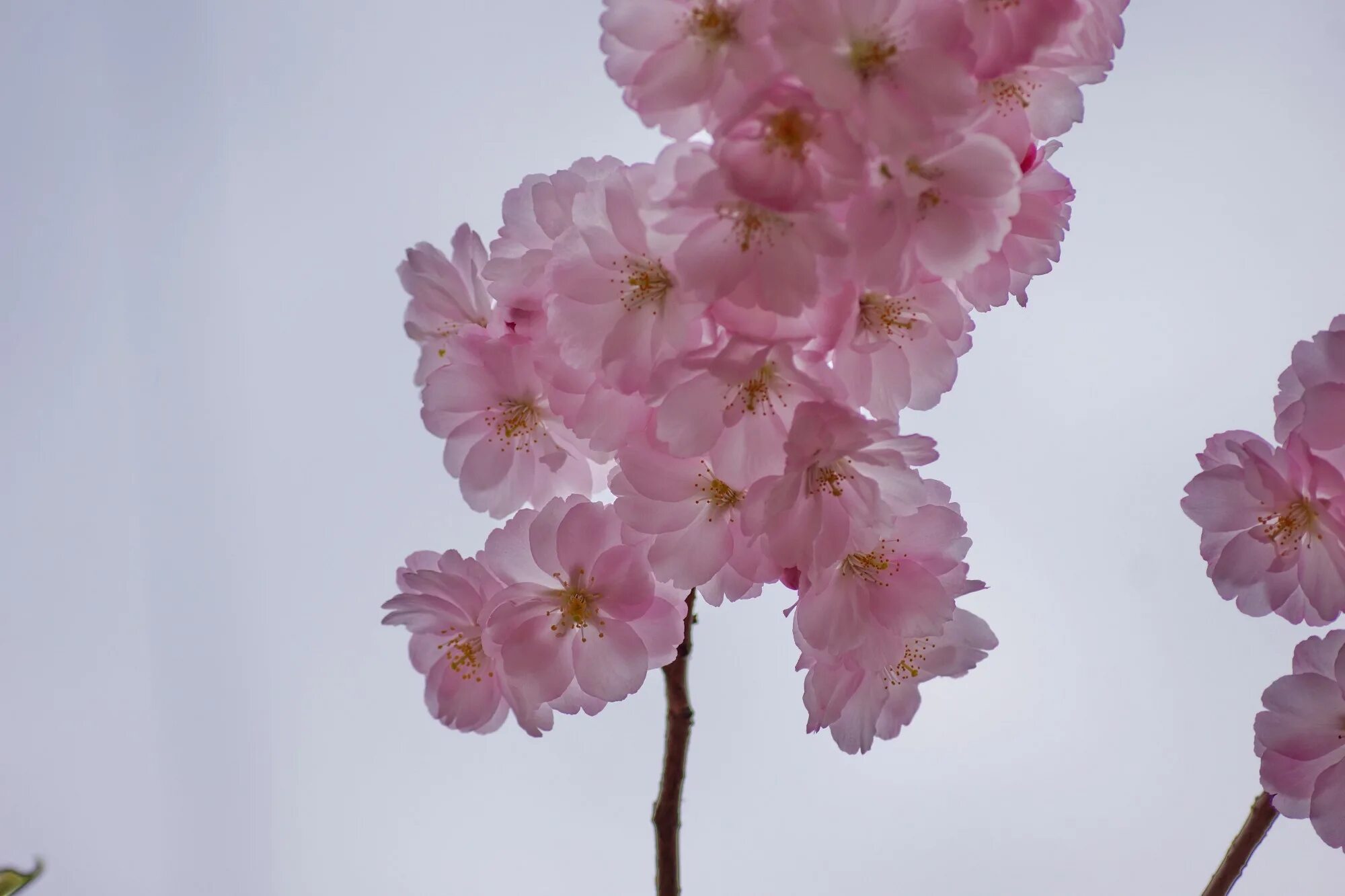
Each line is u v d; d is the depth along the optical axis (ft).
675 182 2.93
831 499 3.02
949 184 2.97
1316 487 3.01
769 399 3.00
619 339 3.00
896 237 2.94
